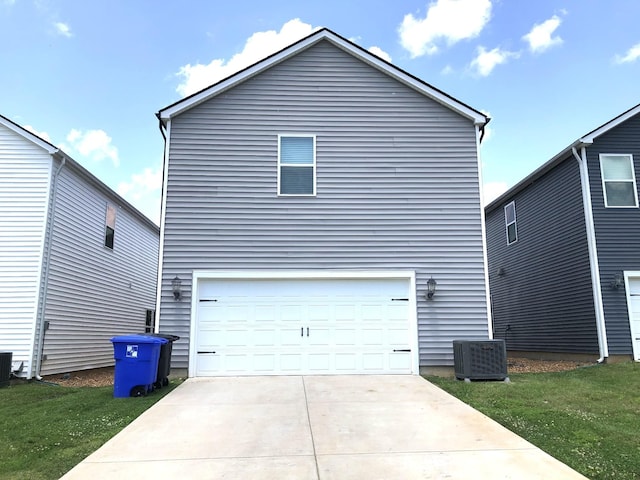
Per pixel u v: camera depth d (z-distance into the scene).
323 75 11.05
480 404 7.10
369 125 10.88
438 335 10.11
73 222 12.13
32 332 10.25
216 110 10.69
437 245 10.45
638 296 11.96
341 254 10.28
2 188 10.74
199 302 9.97
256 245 10.19
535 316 15.30
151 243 19.09
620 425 5.90
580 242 12.66
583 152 12.55
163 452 4.96
